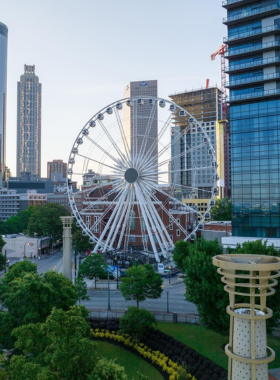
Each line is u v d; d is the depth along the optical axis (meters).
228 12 76.44
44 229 123.06
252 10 73.75
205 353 39.59
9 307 36.62
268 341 42.53
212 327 40.09
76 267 94.50
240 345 14.37
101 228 115.88
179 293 68.31
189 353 39.22
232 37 75.81
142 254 95.12
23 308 34.56
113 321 49.81
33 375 23.31
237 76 75.19
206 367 36.12
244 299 36.12
